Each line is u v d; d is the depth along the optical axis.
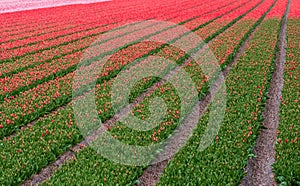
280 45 29.00
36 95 17.27
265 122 14.89
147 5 54.66
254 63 22.38
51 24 38.47
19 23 38.88
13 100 16.61
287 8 53.03
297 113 14.98
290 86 18.22
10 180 10.45
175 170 10.90
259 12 47.00
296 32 33.31
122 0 62.00
